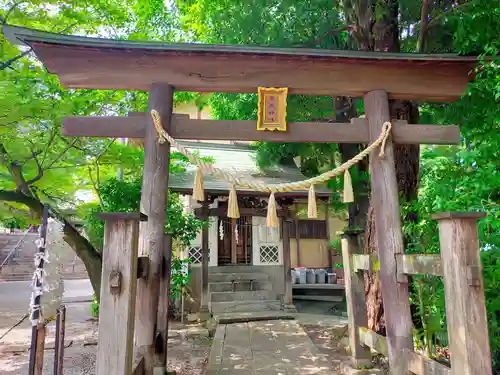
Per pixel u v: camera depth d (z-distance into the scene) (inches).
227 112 308.3
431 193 159.6
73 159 258.7
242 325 294.8
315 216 144.3
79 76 148.6
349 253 190.2
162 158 144.9
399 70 159.0
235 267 412.5
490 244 131.0
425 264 118.6
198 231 310.5
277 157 352.2
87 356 226.4
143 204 141.4
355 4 206.2
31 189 247.8
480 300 92.0
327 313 364.8
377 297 189.5
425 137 157.2
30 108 191.9
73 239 243.9
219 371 186.2
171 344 259.6
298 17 226.2
